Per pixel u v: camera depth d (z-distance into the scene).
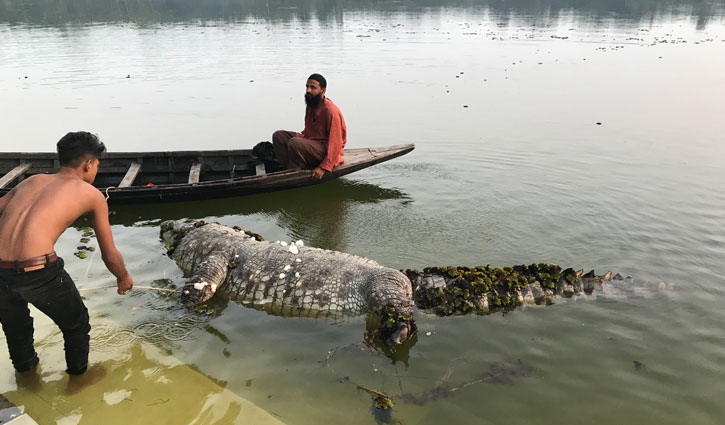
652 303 5.28
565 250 6.40
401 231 7.08
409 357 4.53
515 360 4.46
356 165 8.73
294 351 4.62
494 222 7.27
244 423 3.73
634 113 13.42
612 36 25.83
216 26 29.33
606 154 10.31
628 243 6.54
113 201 7.81
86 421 3.75
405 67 18.98
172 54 20.56
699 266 5.94
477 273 5.43
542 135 11.62
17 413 3.71
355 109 13.70
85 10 37.34
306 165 8.61
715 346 4.61
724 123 12.41
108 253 4.11
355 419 3.79
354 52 21.41
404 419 3.79
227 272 5.72
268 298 5.39
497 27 29.56
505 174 9.27
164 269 6.04
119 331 4.82
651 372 4.30
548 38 25.31
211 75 17.28
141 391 4.05
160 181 9.08
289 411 3.86
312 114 8.50
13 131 11.56
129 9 38.94
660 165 9.62
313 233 7.09
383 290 5.01
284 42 23.62
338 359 4.51
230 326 5.01
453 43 23.81
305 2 45.50
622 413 3.86
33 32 25.47
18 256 3.51
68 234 6.82
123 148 10.56
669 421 3.79
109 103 13.95
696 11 36.53
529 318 5.09
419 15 35.53
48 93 14.85
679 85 16.36
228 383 4.17
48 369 4.28
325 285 5.31
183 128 11.91
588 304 5.30
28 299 3.67
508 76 17.80
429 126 12.26
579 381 4.20
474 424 3.75
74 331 3.99
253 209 8.01
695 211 7.50
